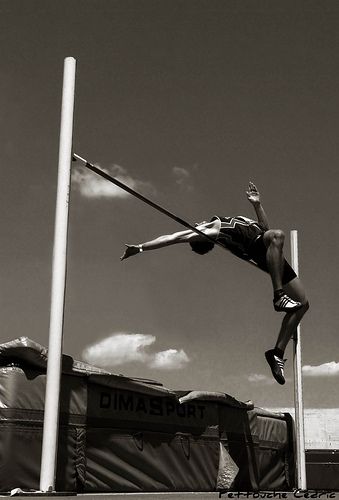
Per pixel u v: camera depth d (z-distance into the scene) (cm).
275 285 588
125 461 532
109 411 526
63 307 446
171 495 479
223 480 619
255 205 646
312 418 1033
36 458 459
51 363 431
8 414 449
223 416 651
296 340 748
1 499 347
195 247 623
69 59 495
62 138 478
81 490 488
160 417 573
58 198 466
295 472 759
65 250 457
